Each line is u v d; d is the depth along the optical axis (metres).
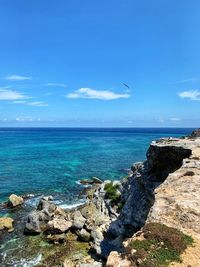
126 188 44.59
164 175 33.75
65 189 62.06
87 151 129.50
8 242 36.56
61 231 38.03
